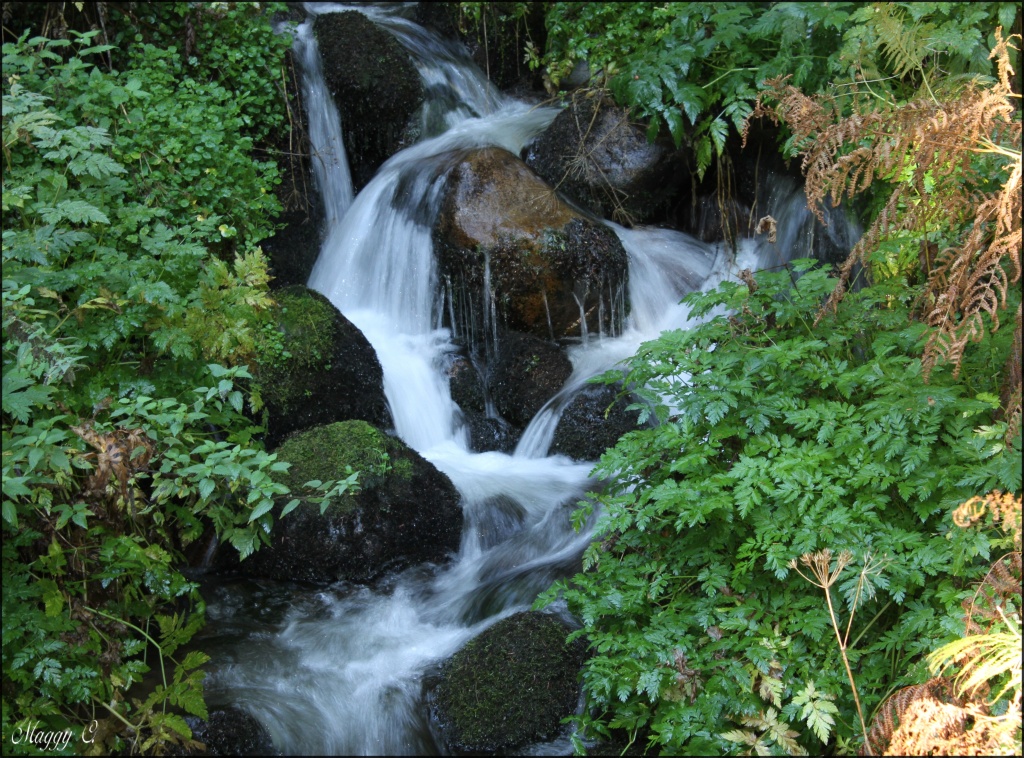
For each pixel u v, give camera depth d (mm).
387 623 4086
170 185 5168
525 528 4668
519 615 3838
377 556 4355
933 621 3014
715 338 3844
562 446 5238
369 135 6555
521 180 5879
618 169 6102
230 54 5980
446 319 5918
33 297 4105
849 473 3270
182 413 3689
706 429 3715
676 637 3303
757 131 5949
